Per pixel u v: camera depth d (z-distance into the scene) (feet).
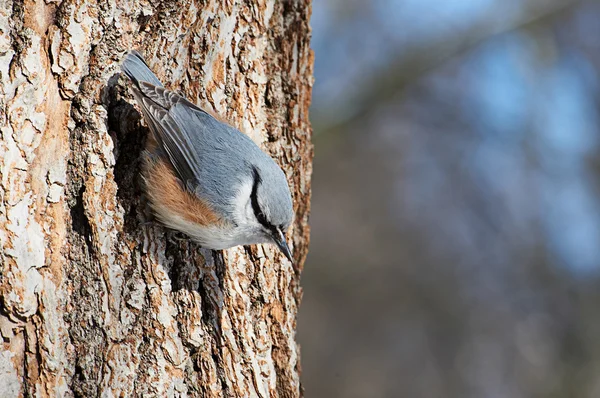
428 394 66.39
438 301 69.15
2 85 23.67
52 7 24.79
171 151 26.78
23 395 23.44
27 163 23.85
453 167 73.05
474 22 68.28
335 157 73.82
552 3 68.59
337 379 66.69
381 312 69.05
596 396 64.08
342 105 66.08
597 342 66.18
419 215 72.02
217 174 27.37
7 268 23.13
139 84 26.04
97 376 24.34
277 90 30.91
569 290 68.44
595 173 70.64
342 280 70.03
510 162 71.97
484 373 66.80
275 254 29.76
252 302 28.73
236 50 29.48
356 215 72.33
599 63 71.36
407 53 67.10
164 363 25.52
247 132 29.68
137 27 27.09
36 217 24.00
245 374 27.53
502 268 69.92
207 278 27.37
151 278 25.95
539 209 70.79
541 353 66.69
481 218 71.67
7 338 23.21
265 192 27.96
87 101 25.25
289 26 31.40
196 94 28.60
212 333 27.02
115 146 26.63
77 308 24.53
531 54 70.08
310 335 67.72
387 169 73.82
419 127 74.08
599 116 71.77
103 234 25.16
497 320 68.28
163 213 26.48
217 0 28.78
